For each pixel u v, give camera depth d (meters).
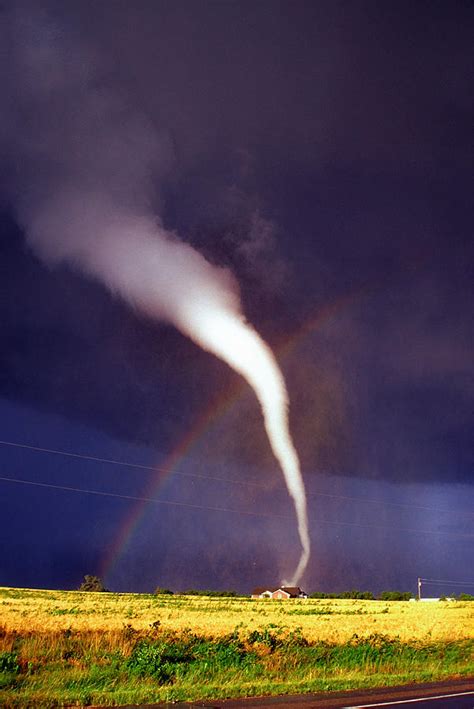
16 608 58.62
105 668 19.48
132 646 24.73
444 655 29.73
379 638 34.38
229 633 35.31
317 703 15.83
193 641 28.80
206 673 19.88
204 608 72.50
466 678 22.36
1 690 15.71
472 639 39.78
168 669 19.39
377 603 106.31
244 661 22.58
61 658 21.80
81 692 15.62
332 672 22.27
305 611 72.88
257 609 74.62
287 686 18.25
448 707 15.62
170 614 59.25
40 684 16.56
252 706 15.09
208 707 14.63
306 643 30.59
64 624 39.03
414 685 19.88
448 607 89.50
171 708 14.34
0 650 22.80
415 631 42.69
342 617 60.22
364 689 18.69
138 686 17.09
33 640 26.16
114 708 14.27
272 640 29.39
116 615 53.81
